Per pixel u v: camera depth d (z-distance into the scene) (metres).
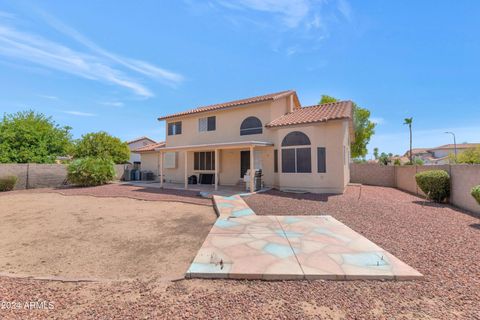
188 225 7.31
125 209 9.71
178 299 3.21
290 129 13.62
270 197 11.53
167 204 10.68
